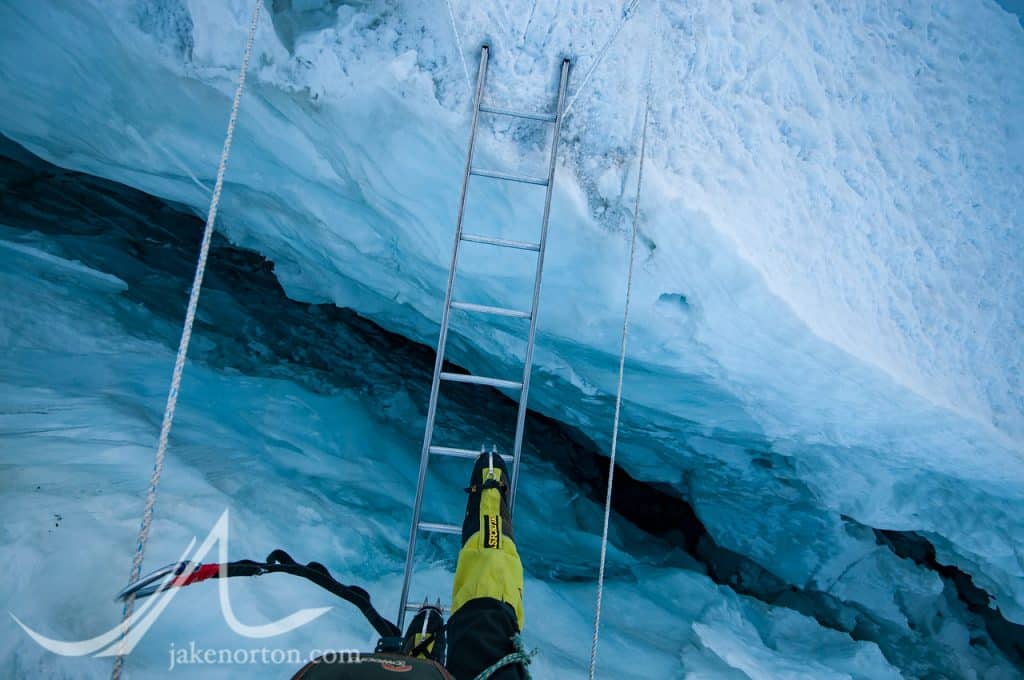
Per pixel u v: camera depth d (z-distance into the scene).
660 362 3.27
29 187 5.53
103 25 2.59
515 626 1.20
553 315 3.11
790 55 2.74
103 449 2.82
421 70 2.44
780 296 2.66
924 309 3.01
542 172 2.55
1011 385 3.12
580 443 6.14
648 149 2.57
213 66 2.55
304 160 2.95
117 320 4.80
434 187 2.72
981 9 3.05
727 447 4.35
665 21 2.57
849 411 3.29
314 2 2.41
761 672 3.49
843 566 5.00
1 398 3.12
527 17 2.41
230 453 3.47
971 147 3.03
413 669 0.92
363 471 4.32
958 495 3.90
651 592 4.47
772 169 2.72
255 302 5.96
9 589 1.78
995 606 4.60
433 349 6.33
